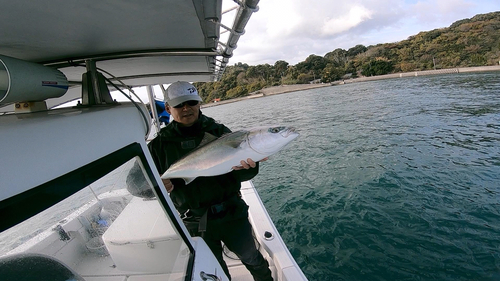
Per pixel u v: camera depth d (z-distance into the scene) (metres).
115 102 1.47
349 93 42.44
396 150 11.05
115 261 1.10
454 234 5.37
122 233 1.12
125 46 1.75
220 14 1.33
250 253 2.26
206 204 2.22
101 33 1.34
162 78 3.85
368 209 6.59
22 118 0.87
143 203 1.27
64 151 0.84
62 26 1.12
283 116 27.59
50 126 0.82
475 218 5.80
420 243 5.21
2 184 0.66
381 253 5.05
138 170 1.26
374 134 14.35
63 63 1.80
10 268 0.73
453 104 20.83
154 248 1.27
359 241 5.44
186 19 1.35
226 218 2.18
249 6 1.21
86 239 0.99
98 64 2.23
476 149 10.02
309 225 6.27
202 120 2.40
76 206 0.92
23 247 0.76
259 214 3.49
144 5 1.07
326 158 11.16
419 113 18.83
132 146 1.20
